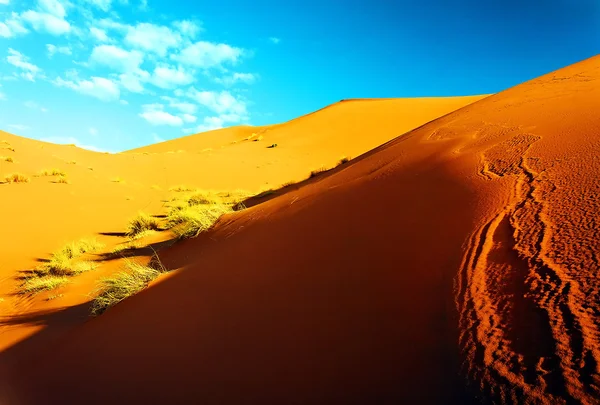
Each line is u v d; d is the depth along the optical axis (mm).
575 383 1560
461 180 5180
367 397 2039
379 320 2670
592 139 4992
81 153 35500
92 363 4305
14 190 19109
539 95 11438
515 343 1919
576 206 3186
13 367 5234
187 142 101938
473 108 13445
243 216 9992
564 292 2137
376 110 70188
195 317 4258
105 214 18781
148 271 7387
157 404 2893
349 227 4930
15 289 9891
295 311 3346
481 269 2736
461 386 1834
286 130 68375
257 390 2525
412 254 3459
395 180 6520
